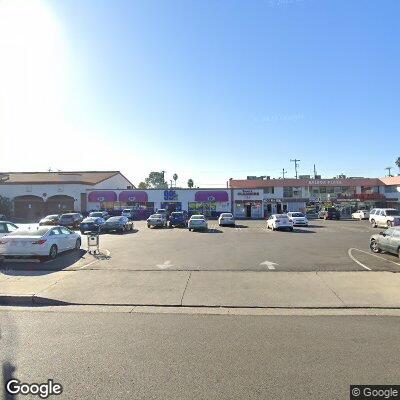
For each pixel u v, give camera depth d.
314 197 72.19
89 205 62.78
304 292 10.21
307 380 4.94
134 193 63.09
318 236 27.14
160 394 4.58
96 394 4.59
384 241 16.83
